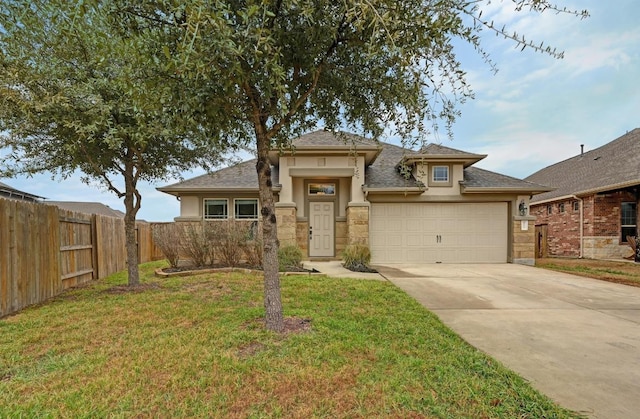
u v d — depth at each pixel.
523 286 7.14
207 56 2.65
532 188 11.12
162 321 4.35
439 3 2.91
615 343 3.82
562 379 2.94
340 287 6.38
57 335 3.88
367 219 11.12
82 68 5.25
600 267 10.87
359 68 3.86
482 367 3.11
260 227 9.40
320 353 3.30
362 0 2.60
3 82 4.47
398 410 2.41
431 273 8.95
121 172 6.79
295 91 3.89
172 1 2.55
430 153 10.98
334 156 11.09
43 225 5.84
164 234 9.20
